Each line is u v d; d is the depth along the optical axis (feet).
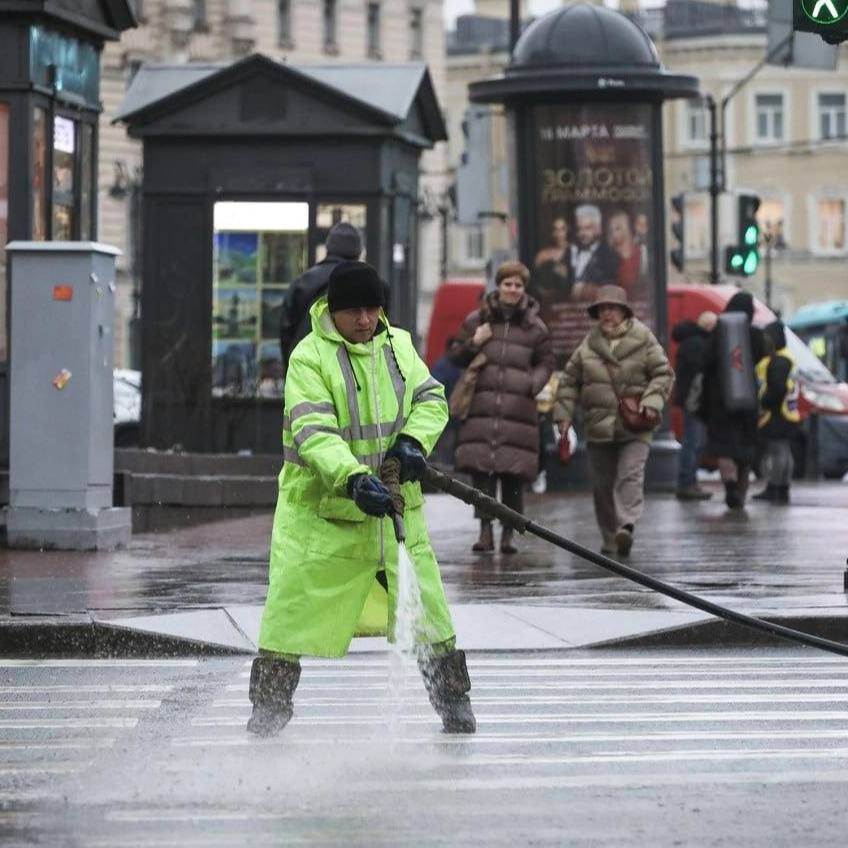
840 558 114.11
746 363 156.15
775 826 51.21
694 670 77.61
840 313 346.95
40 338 115.03
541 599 94.22
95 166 136.67
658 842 49.49
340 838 49.67
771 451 171.42
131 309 463.42
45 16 125.90
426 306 601.21
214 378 179.01
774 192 633.61
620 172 176.76
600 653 82.48
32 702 69.92
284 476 60.64
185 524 144.36
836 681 74.90
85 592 94.17
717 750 60.95
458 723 63.05
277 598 60.54
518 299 117.50
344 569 60.18
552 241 177.17
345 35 541.34
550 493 177.37
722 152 314.55
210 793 54.49
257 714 61.67
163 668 78.38
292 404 59.77
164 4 473.26
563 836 50.03
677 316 252.01
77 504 115.75
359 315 60.49
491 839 49.67
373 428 60.39
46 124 127.85
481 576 104.83
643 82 174.19
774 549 120.47
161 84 182.29
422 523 61.21
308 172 179.11
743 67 630.33
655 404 115.75
